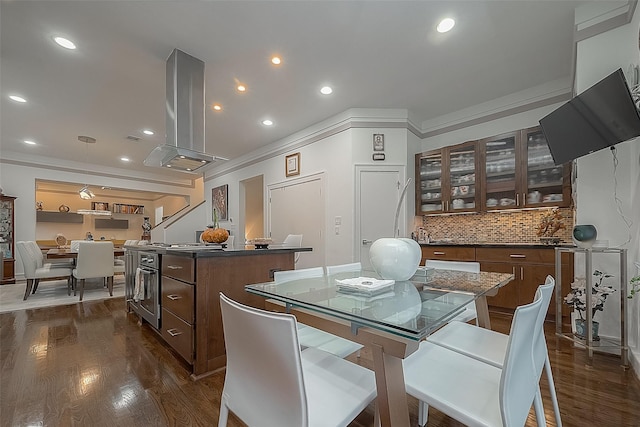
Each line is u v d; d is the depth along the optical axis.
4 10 2.19
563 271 2.90
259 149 5.88
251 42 2.62
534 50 2.74
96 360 2.17
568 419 1.45
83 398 1.67
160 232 7.50
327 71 3.10
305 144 4.80
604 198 2.22
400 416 0.93
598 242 2.19
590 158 2.29
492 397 0.93
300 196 4.86
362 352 2.28
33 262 4.16
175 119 2.72
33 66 2.94
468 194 3.87
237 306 0.80
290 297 1.30
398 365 0.97
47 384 1.82
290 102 3.85
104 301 4.05
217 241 2.66
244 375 0.86
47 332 2.78
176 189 8.65
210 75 3.17
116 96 3.58
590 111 2.03
